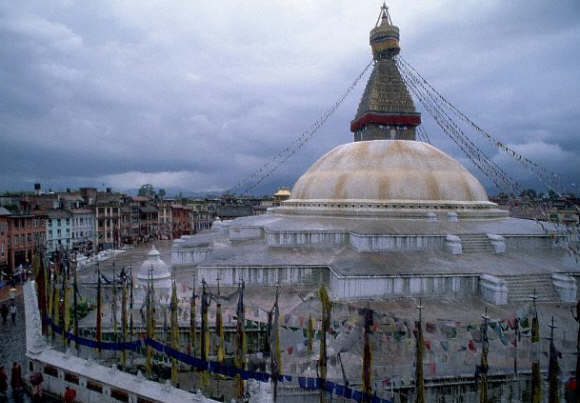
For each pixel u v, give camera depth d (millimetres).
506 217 38312
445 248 29688
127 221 71062
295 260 27203
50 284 24641
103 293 26703
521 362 17219
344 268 24984
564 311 22516
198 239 38062
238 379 17250
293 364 17141
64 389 20312
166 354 19141
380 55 42156
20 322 31422
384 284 23938
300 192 41250
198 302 22812
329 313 16906
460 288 24656
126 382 18328
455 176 37656
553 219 34438
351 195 36219
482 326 16312
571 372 16469
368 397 15062
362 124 43062
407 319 19484
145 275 24719
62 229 58531
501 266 26391
